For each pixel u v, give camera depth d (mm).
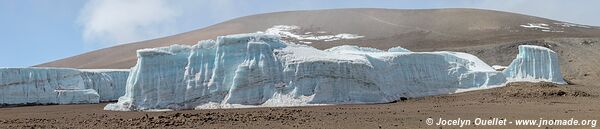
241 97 50281
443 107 45312
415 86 62219
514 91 57125
